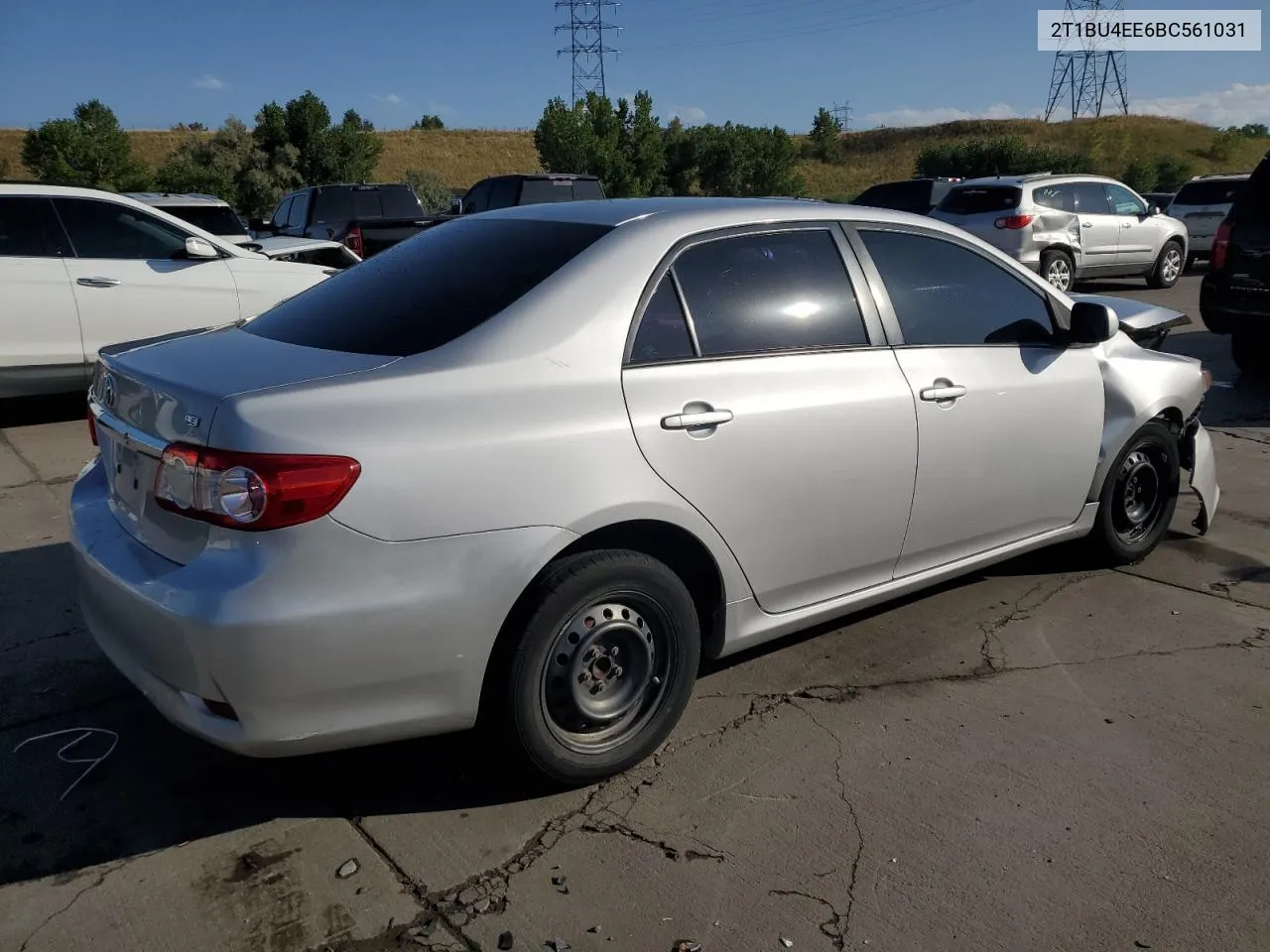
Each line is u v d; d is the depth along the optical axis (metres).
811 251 3.60
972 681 3.82
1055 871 2.79
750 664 3.92
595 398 2.95
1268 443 7.25
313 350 2.99
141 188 36.34
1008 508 4.18
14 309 7.28
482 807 3.04
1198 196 20.50
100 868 2.76
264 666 2.52
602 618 3.02
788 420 3.33
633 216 3.35
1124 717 3.58
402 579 2.63
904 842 2.90
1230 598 4.58
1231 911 2.64
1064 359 4.34
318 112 38.34
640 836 2.91
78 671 3.81
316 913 2.60
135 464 2.89
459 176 62.50
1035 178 15.35
